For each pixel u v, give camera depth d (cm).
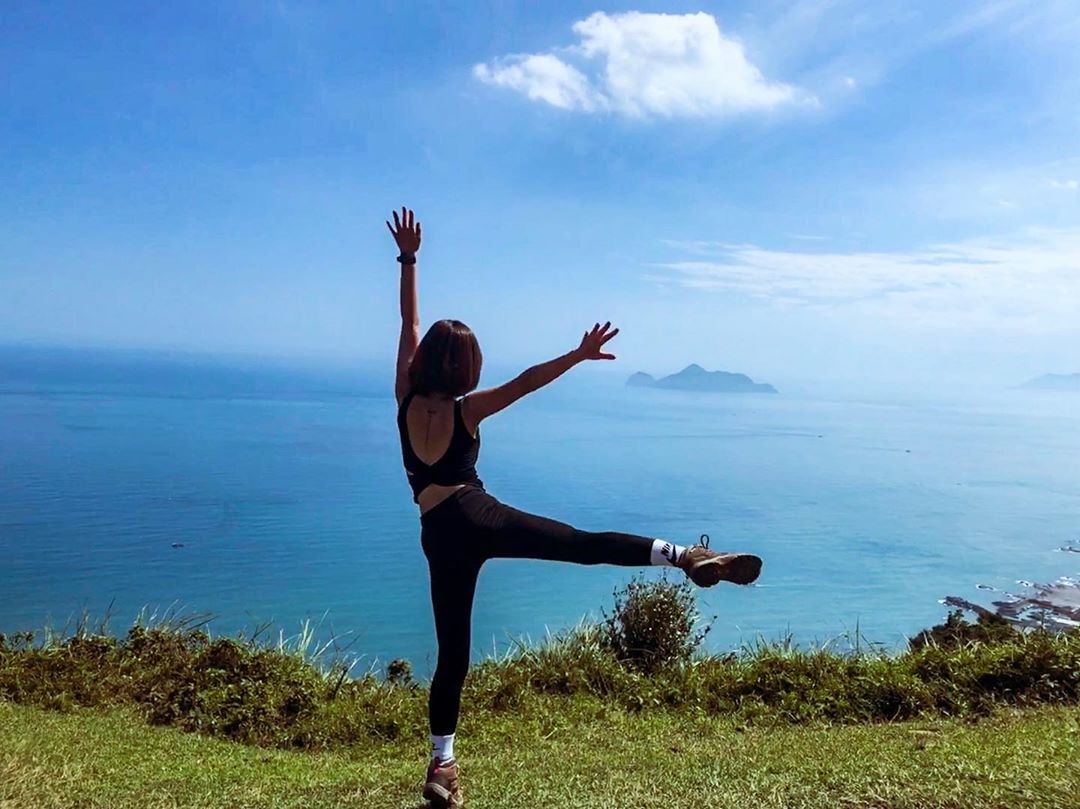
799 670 712
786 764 434
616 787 403
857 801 361
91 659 757
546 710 683
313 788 421
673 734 597
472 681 733
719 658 821
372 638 2377
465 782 428
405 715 658
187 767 485
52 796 381
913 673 688
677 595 854
